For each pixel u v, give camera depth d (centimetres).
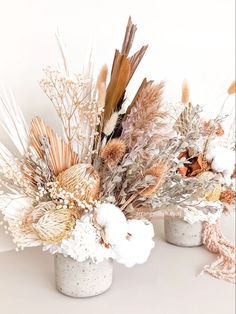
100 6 112
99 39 112
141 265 100
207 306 81
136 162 78
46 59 104
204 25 134
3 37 98
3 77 99
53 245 79
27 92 102
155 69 124
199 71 134
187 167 102
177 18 127
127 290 87
